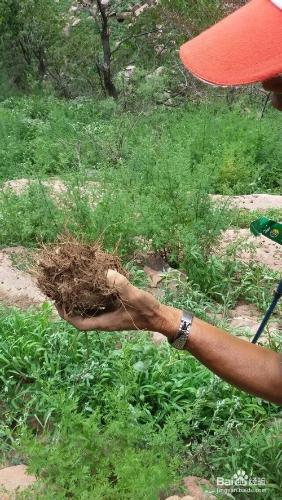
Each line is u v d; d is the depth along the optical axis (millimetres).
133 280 2334
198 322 994
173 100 6027
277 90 867
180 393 1622
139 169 3104
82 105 6031
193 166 3596
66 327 1820
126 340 1793
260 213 3213
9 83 7324
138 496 1208
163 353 1758
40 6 7512
